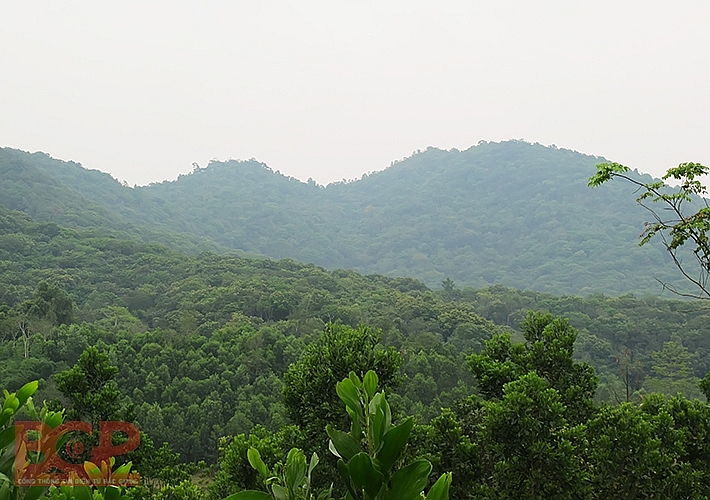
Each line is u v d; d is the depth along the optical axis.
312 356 9.38
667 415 8.27
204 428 30.20
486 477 8.24
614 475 7.33
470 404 10.02
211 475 20.52
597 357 50.59
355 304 61.22
